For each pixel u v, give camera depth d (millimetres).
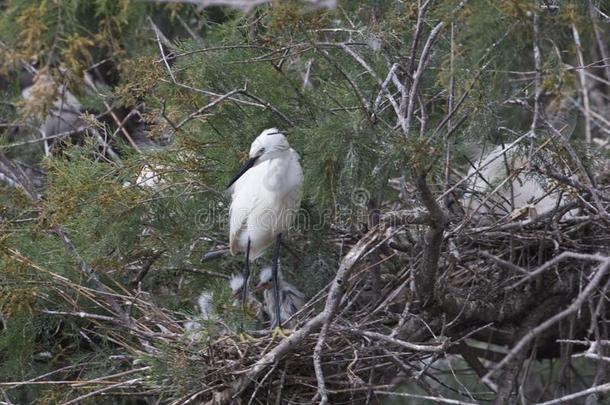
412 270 10078
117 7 14141
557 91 9172
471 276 11125
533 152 10023
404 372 10266
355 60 11602
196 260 11883
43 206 10703
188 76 11797
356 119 10234
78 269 10727
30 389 11039
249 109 11844
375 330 10328
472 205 12078
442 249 10820
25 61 12758
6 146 12570
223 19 14766
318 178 10555
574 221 10734
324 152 10258
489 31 8977
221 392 9406
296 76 13039
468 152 12391
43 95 11391
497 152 11672
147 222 11320
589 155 11094
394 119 11602
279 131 11438
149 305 10398
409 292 10375
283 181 10812
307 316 10773
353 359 9461
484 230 10289
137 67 11383
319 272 11633
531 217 10477
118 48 13594
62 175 10992
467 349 11570
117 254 11141
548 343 12242
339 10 11359
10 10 13102
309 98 11875
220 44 12156
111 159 12680
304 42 11023
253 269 12508
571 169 10930
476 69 9828
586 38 13078
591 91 14570
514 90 11766
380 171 10094
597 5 10844
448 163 10344
